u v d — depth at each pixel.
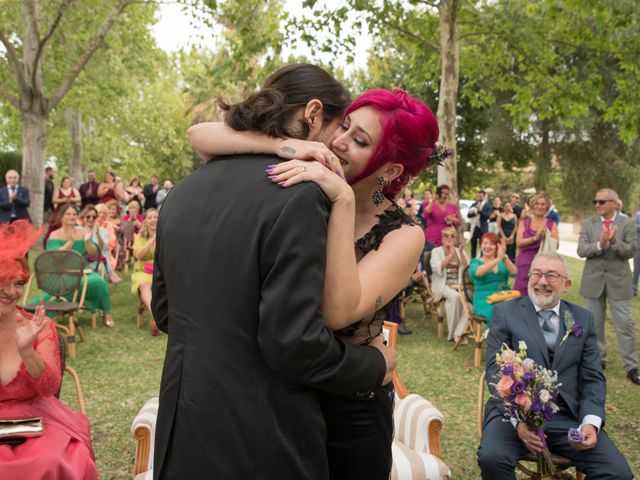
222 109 1.38
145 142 35.22
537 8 10.05
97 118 22.22
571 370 3.13
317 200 1.14
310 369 1.12
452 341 6.84
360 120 1.36
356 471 1.39
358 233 1.42
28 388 2.66
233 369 1.16
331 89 1.37
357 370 1.19
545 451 2.72
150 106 34.06
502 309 3.37
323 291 1.16
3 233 2.60
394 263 1.33
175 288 1.26
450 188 9.71
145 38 16.52
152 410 2.78
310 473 1.20
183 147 36.81
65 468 2.45
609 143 22.67
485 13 10.02
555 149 23.69
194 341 1.20
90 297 6.76
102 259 7.83
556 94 10.83
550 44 10.77
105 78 15.40
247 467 1.15
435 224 9.33
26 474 2.36
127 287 9.69
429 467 2.74
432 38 11.14
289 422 1.18
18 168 18.28
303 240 1.11
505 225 12.77
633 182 22.48
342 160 1.38
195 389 1.18
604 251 5.60
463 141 22.80
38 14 12.66
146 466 2.67
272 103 1.27
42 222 13.20
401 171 1.42
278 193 1.15
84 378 5.18
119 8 12.71
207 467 1.17
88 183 14.02
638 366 5.79
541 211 6.58
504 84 12.02
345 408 1.36
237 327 1.16
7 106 17.16
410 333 7.19
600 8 9.26
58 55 13.77
